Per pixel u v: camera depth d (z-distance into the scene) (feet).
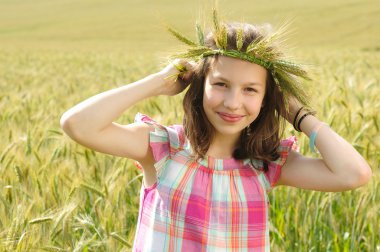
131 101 6.58
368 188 11.00
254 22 7.13
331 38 119.55
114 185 10.23
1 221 8.94
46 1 200.85
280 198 11.55
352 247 10.12
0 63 73.97
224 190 6.72
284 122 7.28
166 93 7.01
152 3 180.04
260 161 6.97
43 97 26.86
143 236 6.83
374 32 122.42
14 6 194.90
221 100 6.44
